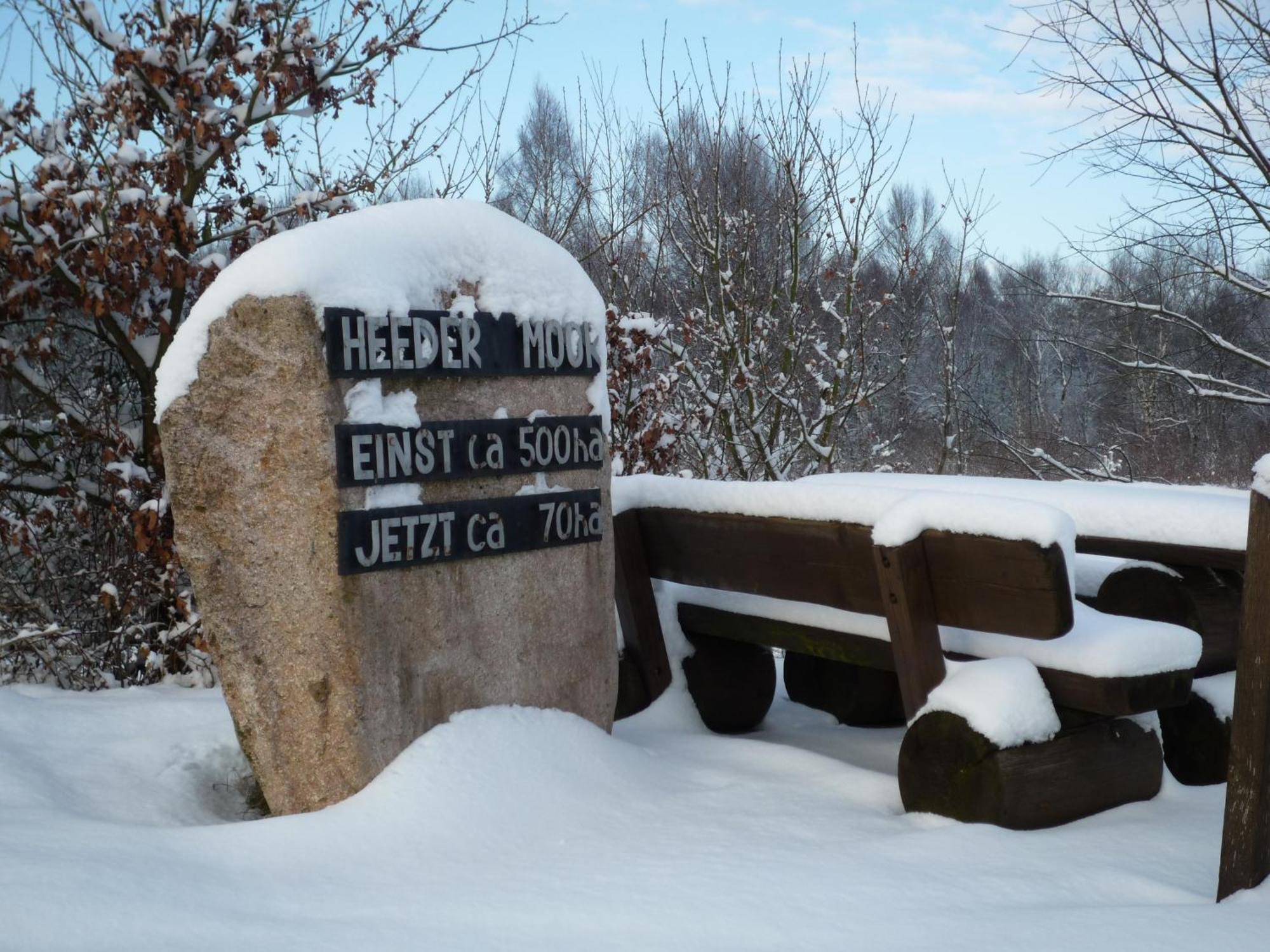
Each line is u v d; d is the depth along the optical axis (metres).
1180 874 2.75
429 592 3.42
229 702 3.38
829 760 3.82
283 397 3.21
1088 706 3.16
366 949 2.20
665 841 2.96
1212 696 3.64
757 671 4.64
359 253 3.31
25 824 2.82
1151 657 3.15
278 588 3.28
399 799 3.11
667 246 11.03
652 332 7.62
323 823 2.97
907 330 11.57
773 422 10.16
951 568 3.24
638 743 4.05
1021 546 3.00
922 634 3.30
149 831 2.85
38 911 2.27
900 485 4.71
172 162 6.02
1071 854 2.87
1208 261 8.50
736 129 10.41
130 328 6.14
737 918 2.38
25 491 6.41
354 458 3.21
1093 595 4.05
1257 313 9.89
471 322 3.51
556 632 3.77
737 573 4.02
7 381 6.31
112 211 5.89
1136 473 13.37
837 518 3.56
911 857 2.80
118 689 5.05
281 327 3.19
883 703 4.71
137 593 6.09
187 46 6.27
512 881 2.63
